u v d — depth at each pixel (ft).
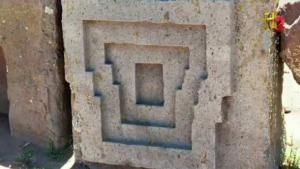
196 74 4.90
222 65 4.76
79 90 5.20
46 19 5.37
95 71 5.15
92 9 5.00
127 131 5.19
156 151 5.10
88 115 5.23
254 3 4.67
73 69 5.17
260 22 4.69
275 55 4.96
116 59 5.13
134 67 5.09
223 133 4.96
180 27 4.85
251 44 4.74
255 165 4.94
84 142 5.29
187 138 5.04
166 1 4.81
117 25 5.01
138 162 5.18
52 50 5.43
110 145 5.22
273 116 4.99
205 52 4.82
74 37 5.10
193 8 4.75
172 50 4.96
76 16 5.06
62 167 5.37
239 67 4.80
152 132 5.13
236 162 4.98
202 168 5.00
